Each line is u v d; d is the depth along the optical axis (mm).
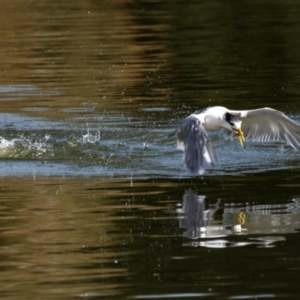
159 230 10383
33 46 27516
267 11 33406
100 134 16234
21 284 8742
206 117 10891
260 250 9547
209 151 9336
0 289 8625
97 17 33312
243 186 12445
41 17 33469
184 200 11719
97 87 21438
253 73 22438
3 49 27203
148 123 17172
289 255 9352
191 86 21156
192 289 8469
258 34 28359
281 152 14648
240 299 8195
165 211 11195
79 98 20188
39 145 15438
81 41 28172
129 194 12133
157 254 9516
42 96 20562
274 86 20609
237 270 8953
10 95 20812
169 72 23062
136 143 15562
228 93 20078
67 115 18250
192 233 10227
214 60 24484
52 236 10250
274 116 11109
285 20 30984
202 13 33625
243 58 24578
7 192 12367
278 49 25688
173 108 18688
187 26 30766
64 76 23047
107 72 23328
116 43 27578
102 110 18703
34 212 11297
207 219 10781
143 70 23438
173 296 8305
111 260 9367
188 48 26500
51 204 11664
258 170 13445
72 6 36375
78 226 10641
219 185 12555
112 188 12500
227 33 28906
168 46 26922
